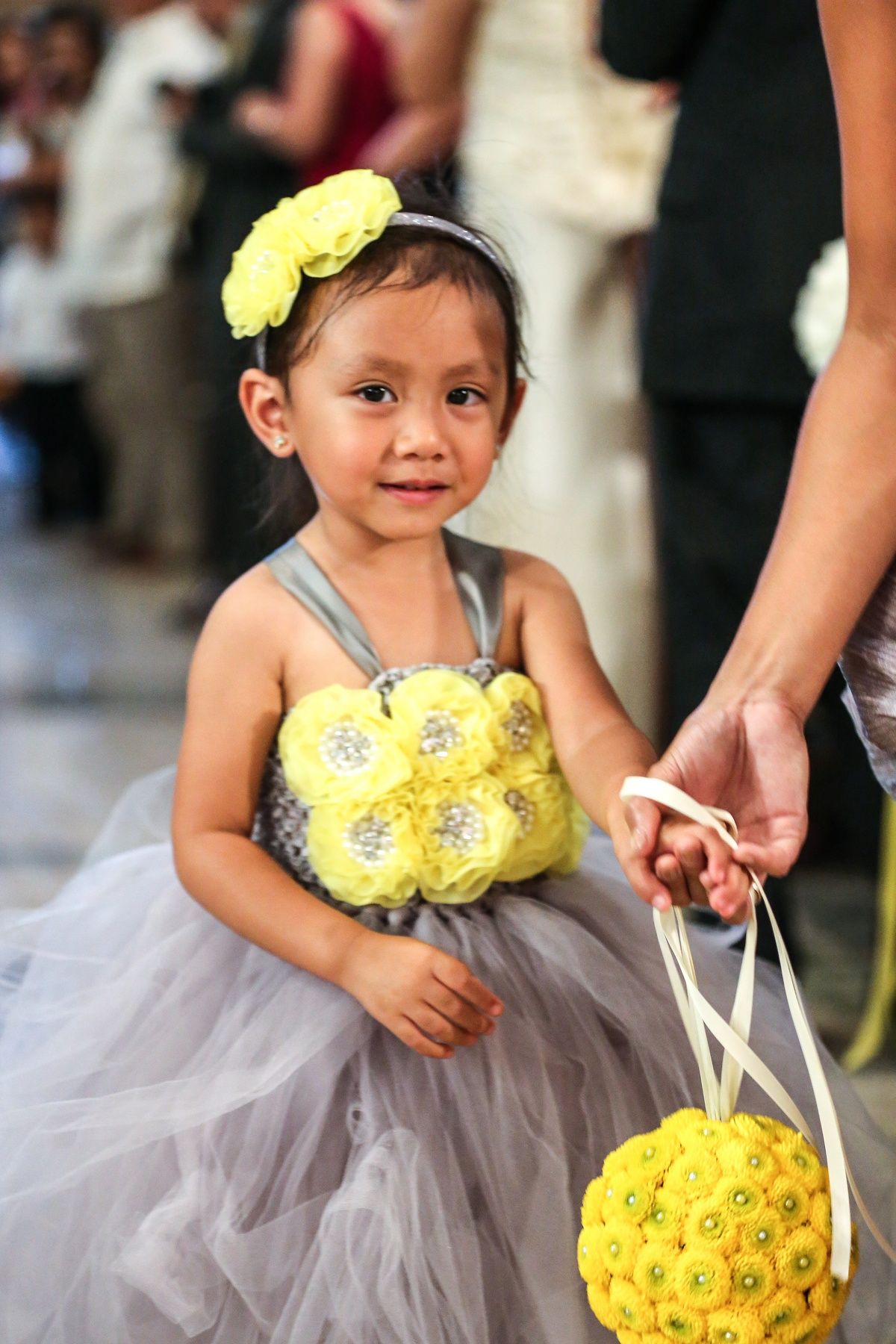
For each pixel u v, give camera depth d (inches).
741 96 92.0
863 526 54.1
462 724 63.1
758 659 54.1
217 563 212.5
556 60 115.2
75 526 324.8
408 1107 59.4
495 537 98.0
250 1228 59.1
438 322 60.8
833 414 55.0
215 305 177.8
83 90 296.4
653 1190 49.0
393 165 139.2
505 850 62.4
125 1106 60.6
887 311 54.2
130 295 252.4
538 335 119.6
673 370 96.6
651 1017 62.0
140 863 72.2
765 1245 47.8
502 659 66.9
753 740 53.1
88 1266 59.3
